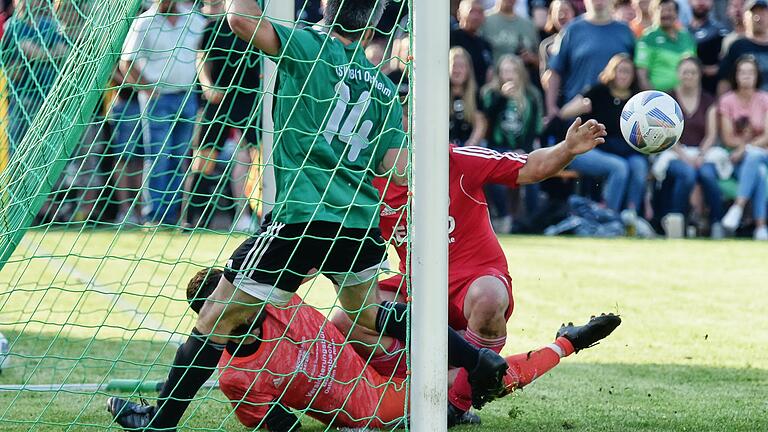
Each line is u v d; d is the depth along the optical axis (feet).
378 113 38.81
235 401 38.14
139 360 53.42
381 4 38.47
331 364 39.58
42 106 49.26
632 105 42.19
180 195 98.37
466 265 43.01
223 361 39.65
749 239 118.11
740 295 79.10
